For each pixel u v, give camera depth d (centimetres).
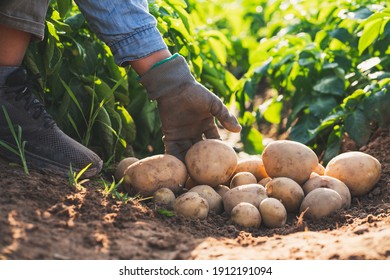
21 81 299
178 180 300
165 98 304
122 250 228
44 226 233
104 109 347
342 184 304
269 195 297
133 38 298
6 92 296
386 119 384
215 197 294
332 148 401
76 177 289
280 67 471
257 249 243
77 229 237
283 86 462
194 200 278
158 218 271
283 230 274
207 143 305
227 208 290
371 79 420
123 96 369
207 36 473
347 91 437
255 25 717
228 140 527
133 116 398
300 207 293
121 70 375
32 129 302
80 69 361
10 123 288
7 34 289
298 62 439
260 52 502
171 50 393
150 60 301
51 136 304
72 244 225
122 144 357
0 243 212
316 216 285
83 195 269
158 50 301
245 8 722
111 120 360
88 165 293
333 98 433
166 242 239
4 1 279
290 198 292
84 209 256
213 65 470
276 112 490
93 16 301
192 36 434
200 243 243
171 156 304
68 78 355
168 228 258
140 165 300
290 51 456
